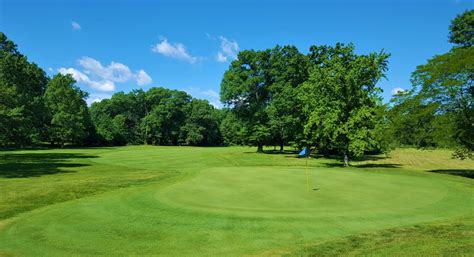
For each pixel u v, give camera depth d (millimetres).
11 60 49906
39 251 7961
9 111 36250
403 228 8977
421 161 48312
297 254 7207
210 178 18484
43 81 74312
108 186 17984
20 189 16750
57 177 22281
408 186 15781
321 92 33500
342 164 38062
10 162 34406
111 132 94375
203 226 9539
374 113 30844
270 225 9508
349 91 31953
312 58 48188
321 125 33312
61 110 72125
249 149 70000
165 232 9109
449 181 17734
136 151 59531
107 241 8523
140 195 13930
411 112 26594
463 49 25125
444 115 24875
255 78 51938
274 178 18453
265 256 7230
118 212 11273
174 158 43344
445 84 23812
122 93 114562
